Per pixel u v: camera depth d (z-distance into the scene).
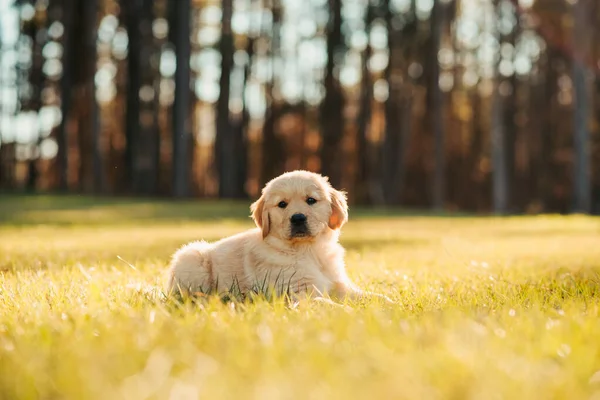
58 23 33.47
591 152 34.94
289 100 36.09
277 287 4.71
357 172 37.38
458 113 39.25
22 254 8.22
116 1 33.19
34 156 35.44
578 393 2.12
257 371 2.35
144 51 32.88
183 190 29.27
